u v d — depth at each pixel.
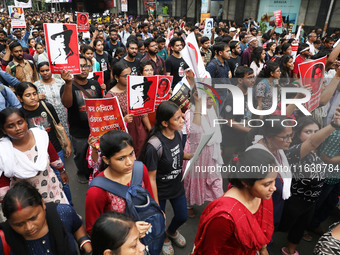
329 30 15.30
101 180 1.67
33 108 2.74
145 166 1.91
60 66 2.78
